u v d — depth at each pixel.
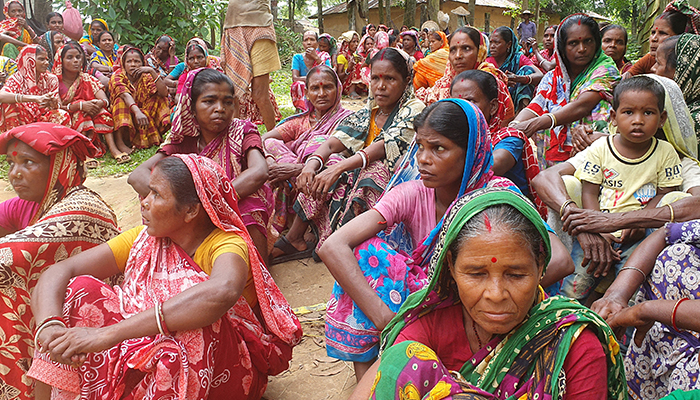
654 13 10.46
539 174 3.01
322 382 2.84
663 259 2.19
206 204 2.25
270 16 5.75
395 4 25.02
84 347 2.02
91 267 2.39
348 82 13.27
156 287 2.28
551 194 2.84
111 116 8.17
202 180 2.26
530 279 1.49
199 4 13.98
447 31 15.72
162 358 2.04
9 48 9.75
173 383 2.05
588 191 2.91
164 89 8.66
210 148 3.56
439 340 1.71
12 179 2.69
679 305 1.94
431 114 2.29
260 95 5.88
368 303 2.29
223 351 2.26
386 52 3.91
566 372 1.48
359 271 2.35
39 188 2.73
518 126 3.88
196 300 2.07
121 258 2.47
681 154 2.87
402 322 1.77
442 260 1.59
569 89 4.30
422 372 1.50
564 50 4.26
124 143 8.62
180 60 13.39
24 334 2.54
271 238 4.18
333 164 3.90
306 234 4.57
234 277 2.16
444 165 2.29
